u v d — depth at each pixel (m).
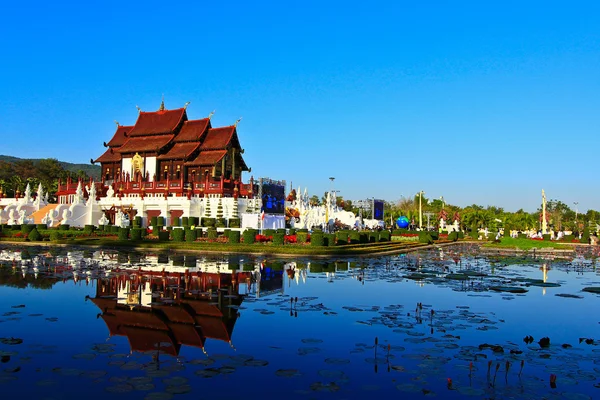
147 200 77.75
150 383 11.09
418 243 71.06
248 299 21.20
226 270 30.84
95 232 63.19
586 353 13.93
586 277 31.70
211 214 75.12
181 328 16.08
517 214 149.62
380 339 15.09
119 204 79.19
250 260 37.78
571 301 22.05
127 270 29.67
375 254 48.38
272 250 43.88
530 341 15.14
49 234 58.59
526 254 53.03
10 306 19.05
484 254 52.12
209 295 21.81
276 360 12.94
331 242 49.00
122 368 12.08
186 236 52.06
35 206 81.81
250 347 14.11
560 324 17.52
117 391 10.57
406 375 11.90
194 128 91.00
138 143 91.81
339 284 26.22
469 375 11.95
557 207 183.00
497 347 14.27
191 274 28.45
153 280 25.75
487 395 10.72
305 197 100.00
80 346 13.89
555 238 91.69
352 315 18.38
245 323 16.89
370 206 113.81
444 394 10.76
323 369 12.27
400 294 23.33
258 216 65.69
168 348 13.89
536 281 28.88
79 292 22.03
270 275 29.09
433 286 26.03
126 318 17.27
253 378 11.57
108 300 20.30
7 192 136.75
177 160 87.31
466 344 14.68
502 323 17.53
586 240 84.06
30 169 175.62
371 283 26.78
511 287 26.12
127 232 54.91
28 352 13.23
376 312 19.00
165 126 91.69
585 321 18.00
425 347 14.27
